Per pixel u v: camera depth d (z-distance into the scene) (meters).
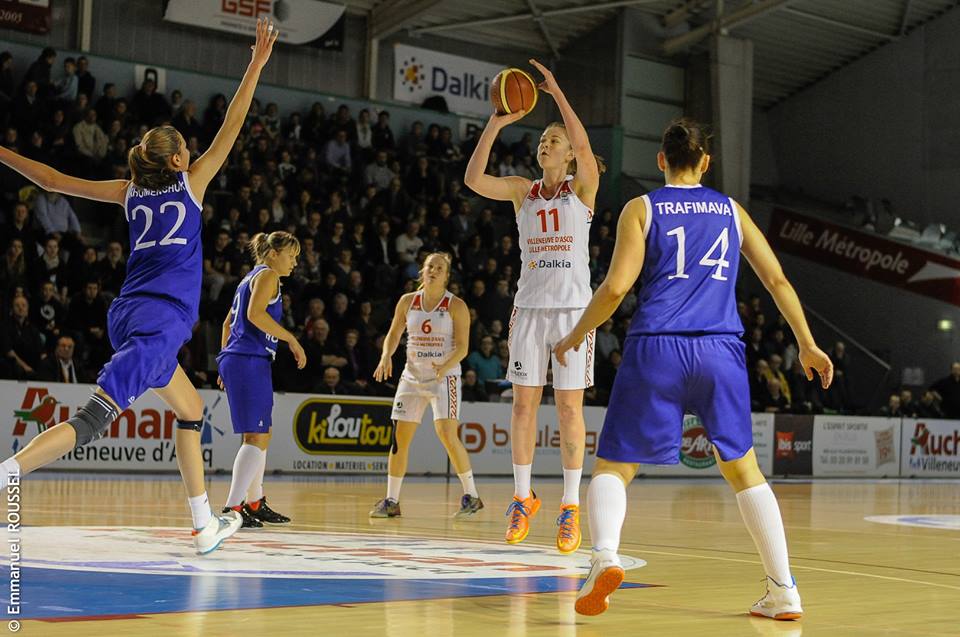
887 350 23.36
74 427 4.21
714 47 22.77
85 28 18.28
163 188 4.68
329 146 19.12
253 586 4.06
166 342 4.55
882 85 24.72
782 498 12.27
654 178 23.48
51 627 3.09
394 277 18.00
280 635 3.11
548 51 23.38
